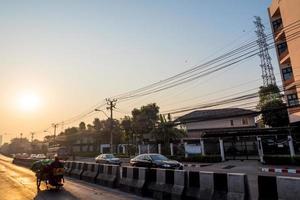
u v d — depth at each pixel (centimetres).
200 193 949
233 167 2667
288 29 3384
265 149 3466
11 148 16762
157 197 1152
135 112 6575
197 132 5881
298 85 3359
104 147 7450
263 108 4919
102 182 1656
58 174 1540
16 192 1441
